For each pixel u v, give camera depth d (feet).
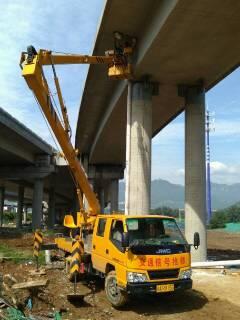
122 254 40.81
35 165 183.21
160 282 39.86
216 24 60.80
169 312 41.01
